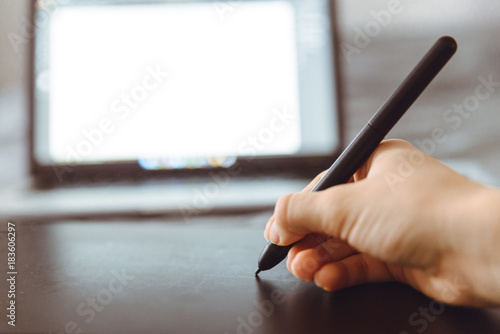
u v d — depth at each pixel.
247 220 0.65
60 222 0.59
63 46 0.94
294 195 0.25
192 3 0.94
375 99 0.98
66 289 0.28
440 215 0.21
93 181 0.93
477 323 0.22
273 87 0.95
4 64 0.95
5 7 0.94
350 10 0.98
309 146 0.96
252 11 0.95
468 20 0.94
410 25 0.99
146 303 0.25
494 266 0.20
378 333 0.21
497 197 0.20
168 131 0.94
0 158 0.93
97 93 0.94
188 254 0.38
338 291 0.27
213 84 0.94
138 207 0.73
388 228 0.22
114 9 0.94
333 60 0.97
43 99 0.94
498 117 0.91
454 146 0.94
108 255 0.37
